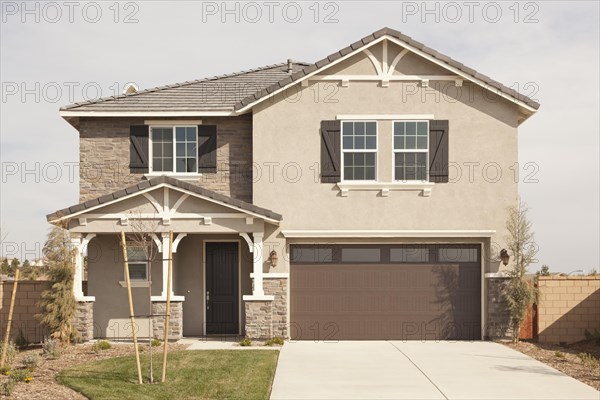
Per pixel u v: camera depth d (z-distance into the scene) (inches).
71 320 747.4
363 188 795.4
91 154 844.6
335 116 799.7
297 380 578.6
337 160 797.9
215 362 631.8
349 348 732.0
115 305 808.9
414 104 799.1
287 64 984.9
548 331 788.6
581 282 789.9
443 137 797.2
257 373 589.3
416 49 789.9
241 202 756.6
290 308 799.7
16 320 778.2
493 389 550.3
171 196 766.5
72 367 617.0
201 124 842.2
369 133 801.6
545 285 791.7
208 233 800.3
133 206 766.5
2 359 613.9
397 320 797.9
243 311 829.2
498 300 784.9
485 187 796.6
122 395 515.5
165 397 516.1
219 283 831.7
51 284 759.7
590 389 550.9
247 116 842.2
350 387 555.2
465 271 800.3
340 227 794.2
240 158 839.7
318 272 800.9
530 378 589.6
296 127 802.2
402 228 795.4
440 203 796.6
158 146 848.3
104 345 718.5
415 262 801.6
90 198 841.5
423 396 529.0
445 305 799.1
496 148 798.5
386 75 799.1
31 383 557.0
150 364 569.6
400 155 800.9
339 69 800.9
